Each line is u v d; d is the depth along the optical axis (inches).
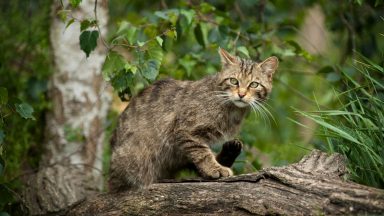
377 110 237.3
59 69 358.9
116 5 463.8
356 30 391.5
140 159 270.8
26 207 309.0
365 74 253.0
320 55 400.2
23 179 345.4
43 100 363.6
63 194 313.4
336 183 210.7
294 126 467.5
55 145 355.6
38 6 390.6
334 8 401.7
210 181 245.0
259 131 429.1
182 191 242.7
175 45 399.9
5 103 261.7
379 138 233.8
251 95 280.2
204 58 350.3
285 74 484.7
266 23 393.4
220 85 277.4
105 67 274.1
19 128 350.6
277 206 212.2
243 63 286.8
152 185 253.3
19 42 379.9
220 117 272.8
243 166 313.1
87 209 268.4
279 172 222.5
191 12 316.5
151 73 272.7
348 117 252.2
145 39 330.0
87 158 356.5
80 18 351.9
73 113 358.6
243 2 378.9
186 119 268.7
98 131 363.6
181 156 279.0
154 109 276.5
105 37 360.8
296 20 430.0
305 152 311.4
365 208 195.2
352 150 238.5
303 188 212.7
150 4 448.5
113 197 266.7
